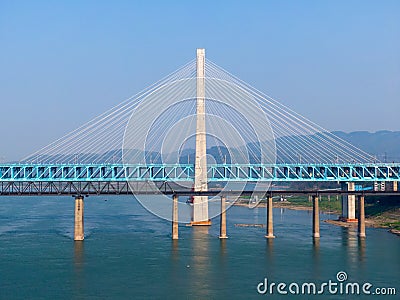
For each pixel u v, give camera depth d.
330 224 164.50
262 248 114.25
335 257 104.56
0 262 98.31
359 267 96.00
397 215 171.62
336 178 142.00
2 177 131.88
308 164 142.38
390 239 129.00
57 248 111.69
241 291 80.56
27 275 89.06
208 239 125.62
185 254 106.69
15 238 124.12
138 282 85.19
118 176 133.38
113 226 147.00
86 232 134.88
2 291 79.94
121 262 98.88
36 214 178.12
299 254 107.69
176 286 83.06
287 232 140.25
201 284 84.25
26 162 141.75
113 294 78.75
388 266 96.75
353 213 170.75
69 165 132.25
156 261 100.06
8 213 181.62
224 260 101.31
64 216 171.25
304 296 78.25
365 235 135.75
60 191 128.25
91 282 85.06
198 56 147.38
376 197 196.88
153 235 130.75
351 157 167.38
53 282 84.94
